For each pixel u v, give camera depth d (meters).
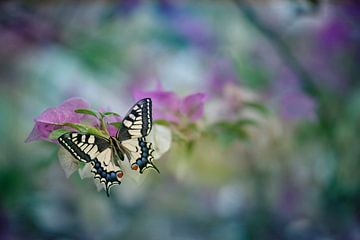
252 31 1.51
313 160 1.44
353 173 1.41
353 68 1.47
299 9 1.14
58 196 1.47
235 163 1.52
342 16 1.45
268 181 1.51
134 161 0.81
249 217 1.53
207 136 1.01
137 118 0.82
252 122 1.05
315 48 1.48
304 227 1.46
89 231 1.48
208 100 1.09
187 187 1.56
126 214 1.52
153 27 1.53
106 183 0.80
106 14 1.50
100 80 1.49
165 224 1.56
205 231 1.56
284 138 1.36
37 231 1.43
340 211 1.44
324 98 1.39
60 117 0.83
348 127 1.40
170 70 1.50
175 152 0.97
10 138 1.52
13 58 1.53
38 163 1.22
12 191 1.41
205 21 1.55
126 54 1.51
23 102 1.56
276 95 1.31
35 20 1.45
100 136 0.81
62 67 1.52
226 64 1.40
